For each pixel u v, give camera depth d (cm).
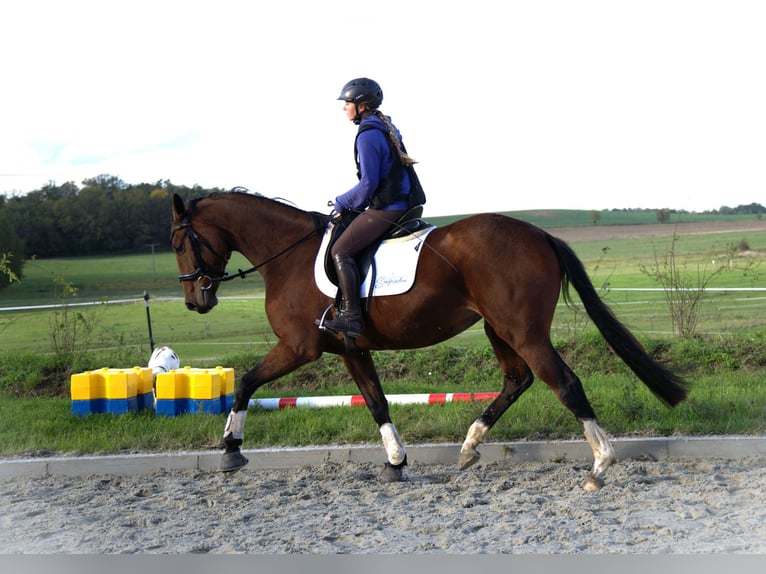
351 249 562
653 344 951
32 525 489
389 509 503
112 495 565
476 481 571
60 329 1100
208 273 632
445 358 971
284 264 600
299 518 490
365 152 561
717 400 717
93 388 775
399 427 695
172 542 445
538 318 522
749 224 3697
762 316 1157
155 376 782
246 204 618
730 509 471
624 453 623
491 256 526
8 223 3291
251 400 797
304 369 969
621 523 454
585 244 3375
